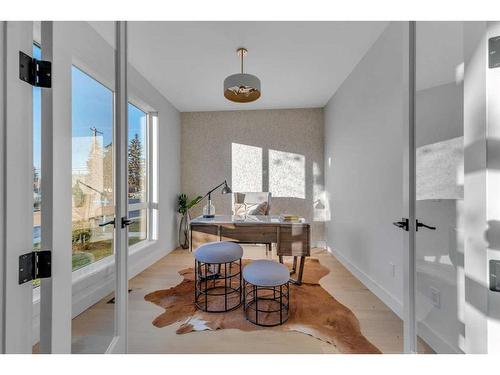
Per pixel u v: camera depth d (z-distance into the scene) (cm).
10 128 71
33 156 79
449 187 126
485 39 76
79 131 156
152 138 344
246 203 348
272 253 362
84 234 155
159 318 186
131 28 205
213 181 428
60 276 86
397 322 180
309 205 412
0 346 69
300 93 352
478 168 77
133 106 317
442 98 127
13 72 71
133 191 316
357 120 267
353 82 278
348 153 295
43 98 82
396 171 193
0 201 68
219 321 182
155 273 285
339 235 330
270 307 202
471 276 80
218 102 388
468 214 81
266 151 422
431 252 132
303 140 416
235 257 203
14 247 72
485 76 75
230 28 205
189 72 287
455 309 122
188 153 432
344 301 212
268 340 160
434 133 125
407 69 120
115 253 132
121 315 132
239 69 278
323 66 271
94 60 154
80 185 160
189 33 212
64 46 89
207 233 234
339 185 329
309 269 295
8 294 70
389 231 204
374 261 230
